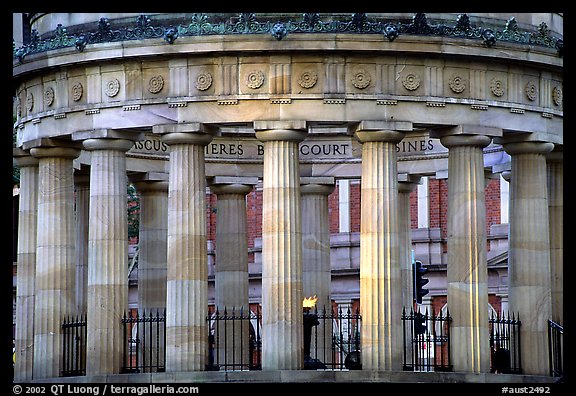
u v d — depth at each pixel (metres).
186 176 77.12
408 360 86.81
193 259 76.94
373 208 76.56
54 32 81.81
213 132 77.62
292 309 75.81
